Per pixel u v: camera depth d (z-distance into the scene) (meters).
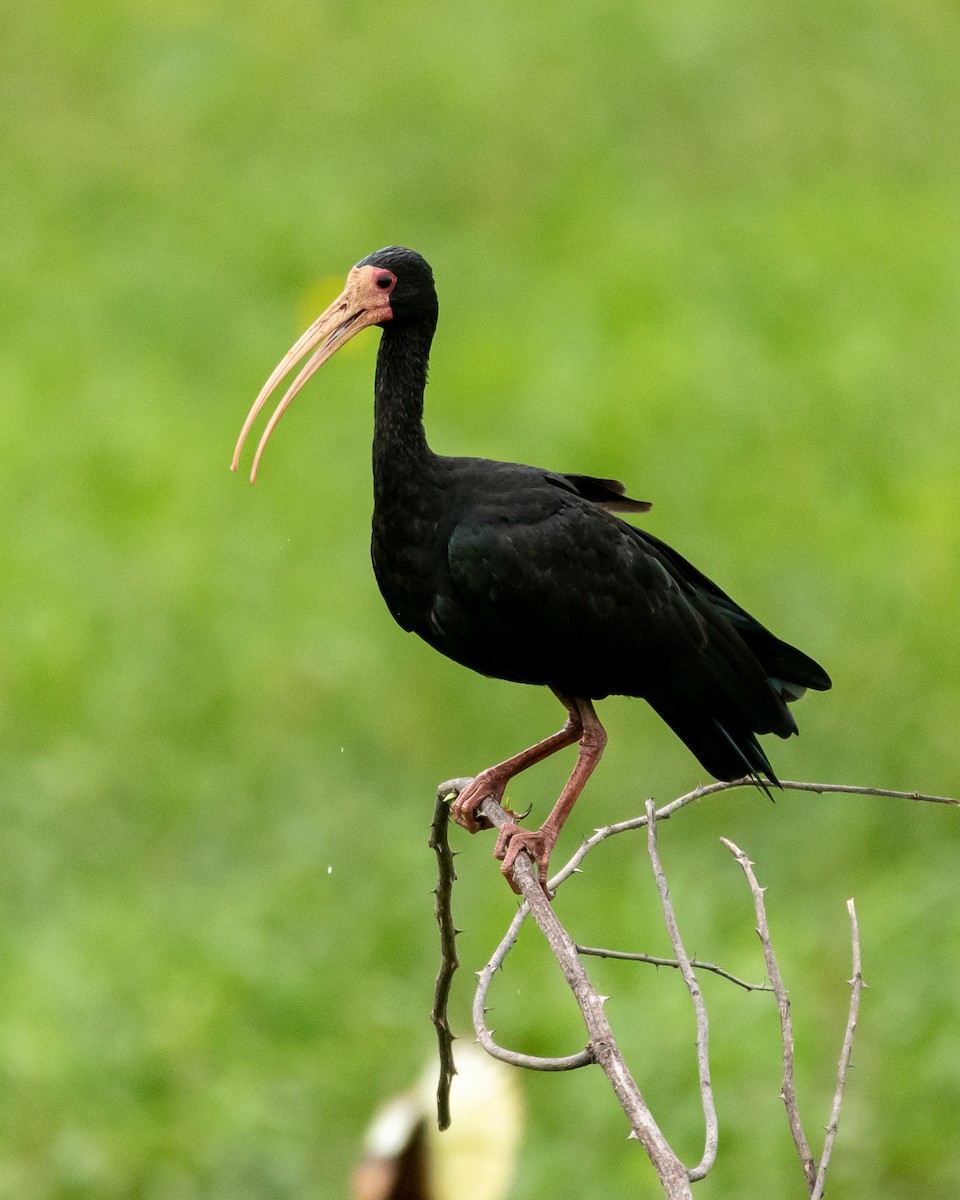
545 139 26.72
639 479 17.28
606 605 7.04
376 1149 5.32
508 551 6.95
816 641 14.58
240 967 10.89
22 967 10.81
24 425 19.14
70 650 14.62
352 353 21.39
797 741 13.47
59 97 28.34
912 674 13.94
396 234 24.75
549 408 18.67
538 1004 10.63
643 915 11.15
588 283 23.03
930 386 19.55
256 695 14.30
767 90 27.91
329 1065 10.38
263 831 12.84
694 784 13.12
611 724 13.88
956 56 29.16
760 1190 9.28
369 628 15.23
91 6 30.12
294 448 18.64
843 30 29.20
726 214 25.05
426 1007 10.87
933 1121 9.59
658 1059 9.89
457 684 14.47
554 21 29.19
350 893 12.00
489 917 11.40
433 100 27.47
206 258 23.94
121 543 16.66
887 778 13.02
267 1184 9.51
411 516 7.16
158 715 14.05
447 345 21.34
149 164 26.58
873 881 11.97
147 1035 10.34
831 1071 9.89
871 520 16.44
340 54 28.67
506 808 7.05
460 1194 5.28
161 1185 9.52
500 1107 5.41
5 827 12.70
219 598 15.54
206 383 20.83
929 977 10.33
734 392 19.00
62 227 25.00
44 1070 9.95
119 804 13.09
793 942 10.87
